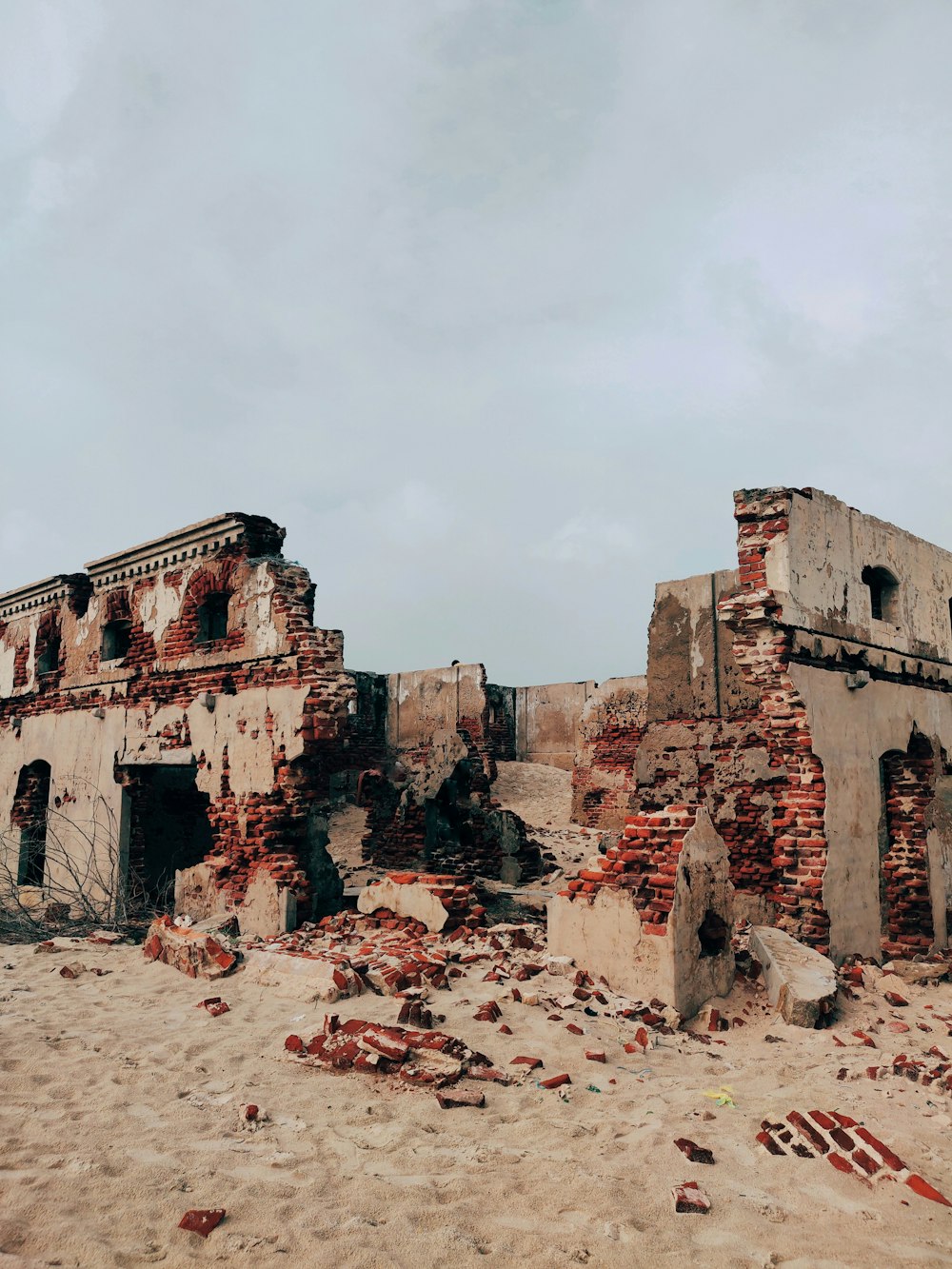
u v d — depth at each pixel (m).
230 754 10.74
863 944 9.08
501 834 14.72
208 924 9.64
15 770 14.94
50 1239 3.07
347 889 13.20
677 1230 3.39
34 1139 4.01
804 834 8.80
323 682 10.01
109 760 12.67
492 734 27.44
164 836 14.06
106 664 13.19
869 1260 3.23
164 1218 3.31
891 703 10.37
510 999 6.36
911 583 11.27
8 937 9.55
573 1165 3.90
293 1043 5.35
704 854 6.84
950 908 10.76
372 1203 3.47
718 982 6.81
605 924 6.92
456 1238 3.21
